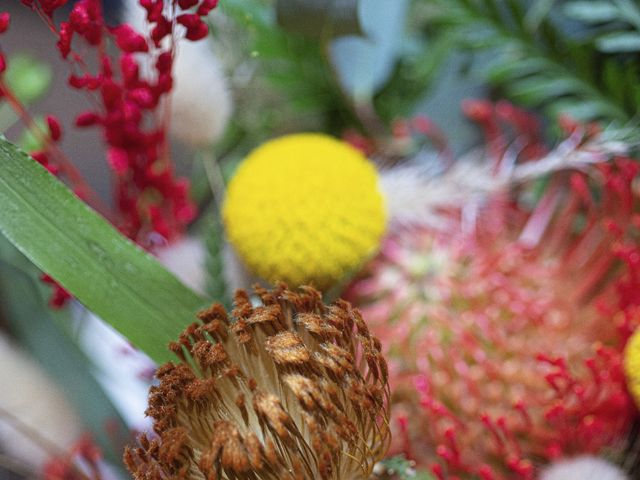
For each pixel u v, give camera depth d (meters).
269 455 0.10
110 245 0.12
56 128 0.13
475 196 0.17
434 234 0.17
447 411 0.15
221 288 0.15
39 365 0.16
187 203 0.16
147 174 0.14
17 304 0.16
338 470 0.10
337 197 0.14
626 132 0.16
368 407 0.10
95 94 0.15
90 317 0.17
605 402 0.15
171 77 0.13
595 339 0.16
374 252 0.15
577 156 0.16
